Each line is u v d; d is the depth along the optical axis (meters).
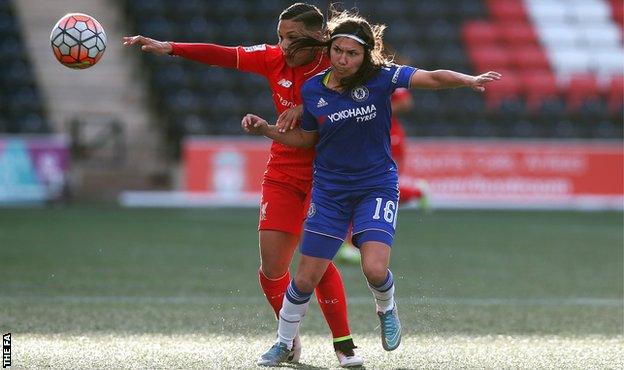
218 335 20.83
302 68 18.20
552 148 65.81
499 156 65.25
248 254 39.69
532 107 82.94
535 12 91.38
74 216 59.44
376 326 22.45
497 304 26.64
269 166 18.34
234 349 18.95
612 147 66.50
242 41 85.88
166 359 17.58
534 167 65.56
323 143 17.30
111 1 85.75
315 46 17.64
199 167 65.56
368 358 18.34
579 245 45.53
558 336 21.23
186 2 87.69
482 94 83.75
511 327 22.55
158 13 86.50
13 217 57.94
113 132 71.31
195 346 19.23
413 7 90.31
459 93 83.75
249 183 65.50
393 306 17.39
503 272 34.59
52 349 18.45
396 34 88.19
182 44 18.38
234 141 65.56
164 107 79.56
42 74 81.19
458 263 37.28
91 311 24.17
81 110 78.81
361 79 16.91
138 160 71.25
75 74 81.25
